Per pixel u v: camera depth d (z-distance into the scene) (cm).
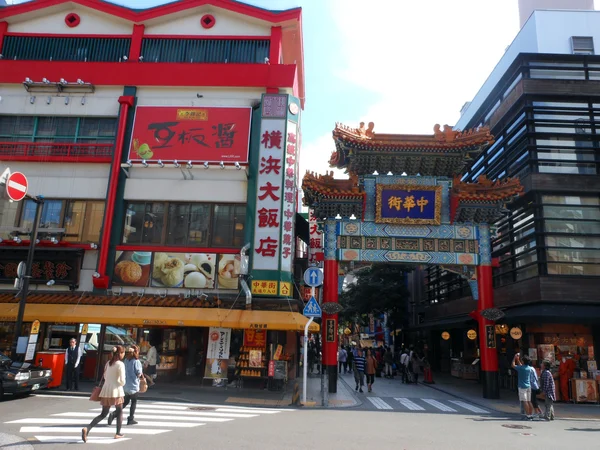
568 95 2431
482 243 2041
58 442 948
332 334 1980
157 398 1645
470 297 2934
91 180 2203
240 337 2091
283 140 2156
